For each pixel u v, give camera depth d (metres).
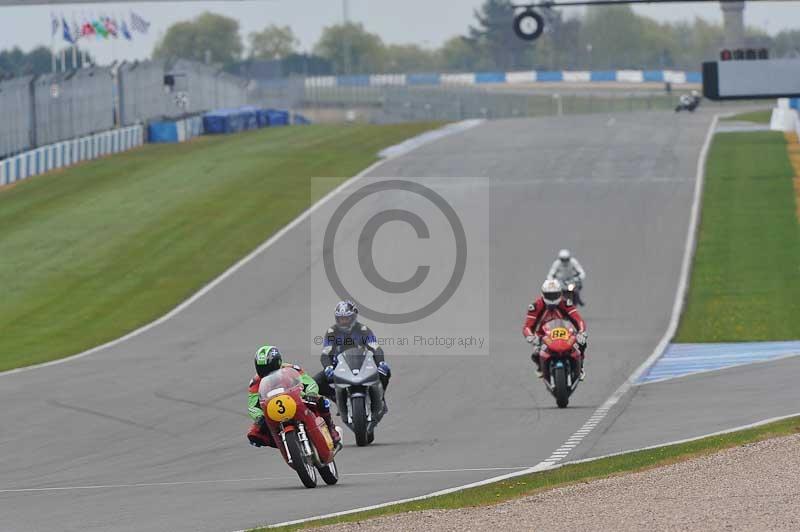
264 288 123.06
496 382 74.94
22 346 102.50
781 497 35.09
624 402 64.31
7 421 66.44
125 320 112.69
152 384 78.19
